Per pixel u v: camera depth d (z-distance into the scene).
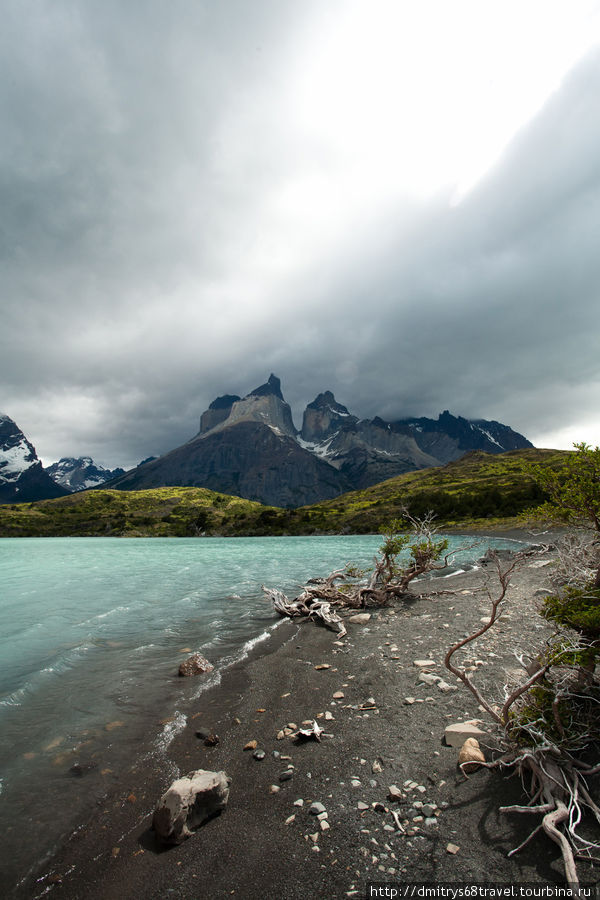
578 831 5.32
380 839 5.70
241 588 31.61
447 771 6.96
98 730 9.66
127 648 16.11
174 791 6.33
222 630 18.72
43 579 41.22
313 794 6.83
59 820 6.68
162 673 13.34
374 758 7.65
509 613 17.11
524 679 9.20
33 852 6.02
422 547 22.77
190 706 10.85
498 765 6.76
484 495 120.00
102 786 7.55
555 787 5.82
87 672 13.48
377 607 21.88
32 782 7.68
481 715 8.55
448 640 14.30
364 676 11.86
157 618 21.34
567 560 10.80
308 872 5.30
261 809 6.59
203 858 5.71
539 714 6.86
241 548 90.50
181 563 57.03
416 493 175.88
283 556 63.25
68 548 109.19
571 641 7.05
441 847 5.44
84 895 5.27
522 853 5.18
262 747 8.53
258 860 5.58
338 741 8.43
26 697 11.56
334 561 52.03
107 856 5.90
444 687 10.23
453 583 27.45
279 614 21.53
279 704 10.62
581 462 9.17
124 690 11.99
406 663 12.44
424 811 6.12
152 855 5.86
